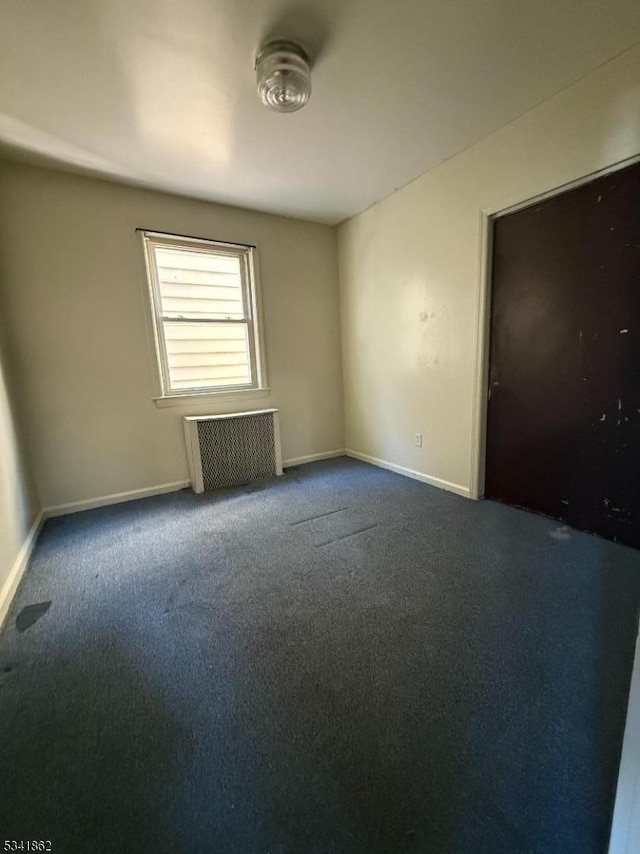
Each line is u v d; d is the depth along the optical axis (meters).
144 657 1.37
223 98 1.82
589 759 0.97
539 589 1.67
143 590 1.79
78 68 1.60
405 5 1.37
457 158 2.46
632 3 1.39
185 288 3.09
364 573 1.86
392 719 1.10
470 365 2.62
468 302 2.56
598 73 1.75
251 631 1.49
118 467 2.91
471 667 1.27
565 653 1.32
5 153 2.27
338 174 2.65
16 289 2.44
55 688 1.25
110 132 2.07
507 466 2.55
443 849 0.80
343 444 4.10
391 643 1.39
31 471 2.53
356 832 0.84
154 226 2.84
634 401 1.88
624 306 1.86
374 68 1.68
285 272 3.50
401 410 3.29
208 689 1.23
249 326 3.41
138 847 0.83
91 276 2.66
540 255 2.17
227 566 1.97
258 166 2.49
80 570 1.97
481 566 1.87
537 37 1.54
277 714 1.13
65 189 2.53
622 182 1.79
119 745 1.05
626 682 1.20
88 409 2.75
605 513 2.06
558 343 2.16
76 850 0.82
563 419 2.19
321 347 3.81
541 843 0.81
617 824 0.67
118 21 1.38
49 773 0.98
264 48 1.53
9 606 1.67
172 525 2.49
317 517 2.53
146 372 2.94
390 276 3.17
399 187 2.90
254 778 0.96
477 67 1.70
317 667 1.30
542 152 2.01
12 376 2.38
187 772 0.97
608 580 1.71
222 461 3.18
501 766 0.96
